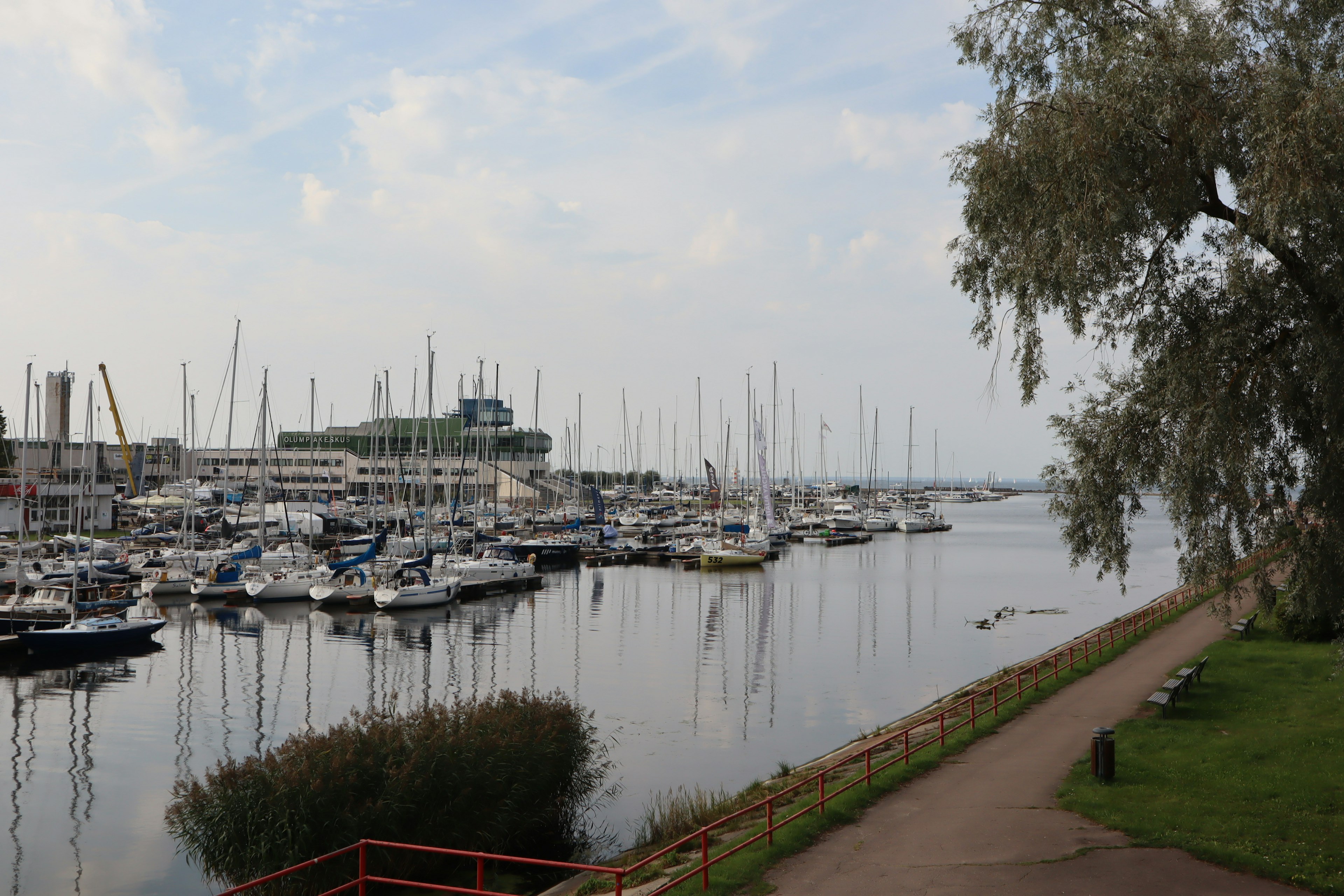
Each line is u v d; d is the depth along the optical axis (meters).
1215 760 21.59
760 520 129.88
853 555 114.75
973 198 18.33
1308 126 14.98
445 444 115.75
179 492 125.50
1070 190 16.66
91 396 68.75
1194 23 16.53
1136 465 19.22
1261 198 15.57
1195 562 18.42
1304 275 16.66
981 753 23.41
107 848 22.64
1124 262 17.50
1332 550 17.69
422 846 15.82
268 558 78.94
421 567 69.31
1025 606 69.00
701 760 29.31
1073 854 15.79
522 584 78.88
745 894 14.42
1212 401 17.06
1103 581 87.12
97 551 79.50
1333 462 17.19
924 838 16.91
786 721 34.47
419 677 43.12
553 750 21.70
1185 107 16.02
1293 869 14.66
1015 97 18.58
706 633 56.03
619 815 24.02
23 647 48.16
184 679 42.53
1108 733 20.41
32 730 33.47
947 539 143.00
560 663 46.59
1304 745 22.52
